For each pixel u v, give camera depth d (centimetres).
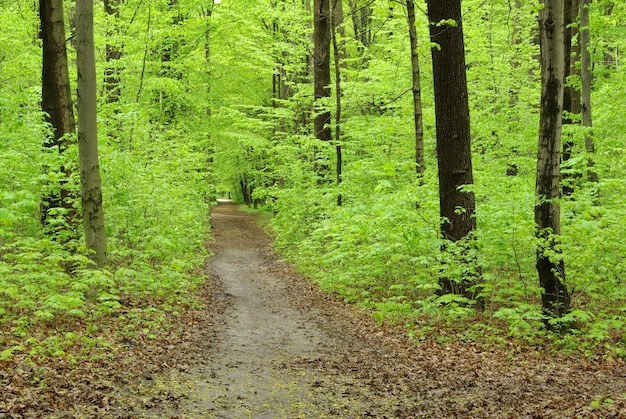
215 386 656
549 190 884
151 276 1184
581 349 799
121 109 1503
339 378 703
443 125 1010
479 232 925
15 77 1867
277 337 965
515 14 1784
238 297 1391
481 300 1023
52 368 625
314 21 1988
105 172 1159
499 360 755
